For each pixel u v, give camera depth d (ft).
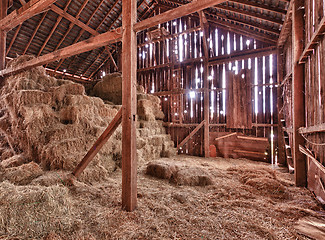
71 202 8.33
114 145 15.48
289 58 16.53
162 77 28.07
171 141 25.68
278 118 19.58
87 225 7.15
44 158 11.90
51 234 6.13
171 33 27.32
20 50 24.23
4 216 6.00
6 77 16.34
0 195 6.59
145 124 22.17
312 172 10.69
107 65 33.58
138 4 27.55
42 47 25.18
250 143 21.33
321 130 8.12
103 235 6.61
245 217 7.89
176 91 26.25
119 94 24.82
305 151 10.39
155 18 8.17
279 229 7.01
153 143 21.29
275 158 19.84
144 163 17.97
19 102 12.62
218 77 23.65
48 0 12.51
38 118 12.60
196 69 25.14
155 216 8.00
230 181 12.86
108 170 14.28
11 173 10.18
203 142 24.17
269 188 10.91
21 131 12.78
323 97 8.32
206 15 22.99
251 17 18.44
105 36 9.41
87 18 25.38
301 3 11.61
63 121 14.10
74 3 22.79
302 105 11.75
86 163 10.78
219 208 8.80
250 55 21.27
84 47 10.19
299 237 6.46
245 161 20.68
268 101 20.54
